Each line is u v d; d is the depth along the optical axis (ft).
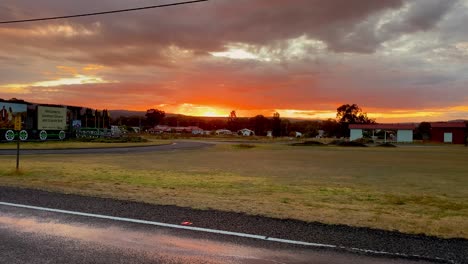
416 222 19.65
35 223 18.35
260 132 457.68
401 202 27.09
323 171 51.52
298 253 14.33
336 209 23.00
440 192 32.91
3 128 113.09
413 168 57.67
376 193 31.32
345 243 15.58
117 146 111.14
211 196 26.81
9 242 15.46
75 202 23.31
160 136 240.73
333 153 102.83
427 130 321.93
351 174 47.83
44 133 128.77
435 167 59.88
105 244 15.29
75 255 13.99
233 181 37.78
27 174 38.58
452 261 13.64
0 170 41.45
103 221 18.80
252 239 16.02
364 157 85.61
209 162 65.46
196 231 17.17
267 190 31.65
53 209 21.26
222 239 16.01
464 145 187.73
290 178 42.29
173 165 57.77
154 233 16.83
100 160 63.98
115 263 13.21
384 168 57.21
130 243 15.43
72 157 69.41
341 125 370.53
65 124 140.05
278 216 20.29
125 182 34.40
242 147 132.26
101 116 168.45
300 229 17.65
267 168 55.26
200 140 206.90
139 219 19.22
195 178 39.73
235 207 22.58
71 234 16.61
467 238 16.65
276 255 14.11
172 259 13.66
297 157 83.35
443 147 160.66
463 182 40.52
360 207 24.18
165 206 22.52
